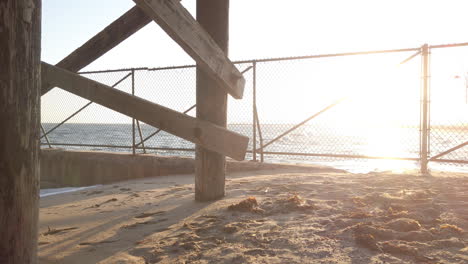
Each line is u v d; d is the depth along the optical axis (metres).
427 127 5.16
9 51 1.35
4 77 1.34
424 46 5.16
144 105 2.76
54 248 2.47
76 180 7.91
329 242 2.26
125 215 3.34
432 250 2.08
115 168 7.52
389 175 4.92
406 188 3.79
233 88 3.13
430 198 3.27
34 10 1.43
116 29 3.78
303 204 3.15
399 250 2.07
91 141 32.50
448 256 1.99
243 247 2.25
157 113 2.77
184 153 15.31
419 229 2.41
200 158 3.67
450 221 2.58
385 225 2.48
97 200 4.43
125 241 2.54
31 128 1.44
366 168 10.16
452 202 3.10
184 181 5.82
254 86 6.42
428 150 5.21
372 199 3.30
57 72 2.94
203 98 3.58
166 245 2.38
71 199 4.89
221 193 3.76
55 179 8.14
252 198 3.26
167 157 7.08
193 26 2.60
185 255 2.18
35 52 1.44
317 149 22.81
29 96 1.42
